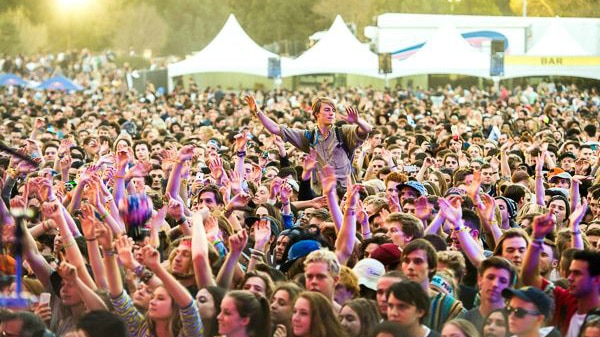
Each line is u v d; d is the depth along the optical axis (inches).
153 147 704.4
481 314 302.4
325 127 485.4
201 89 2167.8
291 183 527.2
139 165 418.3
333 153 484.1
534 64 1755.7
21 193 457.7
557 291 310.2
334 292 315.6
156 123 1058.1
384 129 909.8
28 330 285.9
